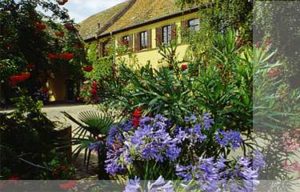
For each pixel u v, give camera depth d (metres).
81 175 4.46
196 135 3.12
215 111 3.42
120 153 2.93
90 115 4.70
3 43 5.05
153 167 2.69
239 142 3.19
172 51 4.38
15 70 4.77
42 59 5.79
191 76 3.97
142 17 20.31
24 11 5.43
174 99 3.49
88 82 6.86
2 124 4.49
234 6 8.84
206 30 9.23
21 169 4.01
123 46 9.48
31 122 4.75
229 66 3.66
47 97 6.19
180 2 10.63
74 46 6.19
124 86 4.65
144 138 2.74
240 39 5.03
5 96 5.00
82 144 4.18
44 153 4.29
